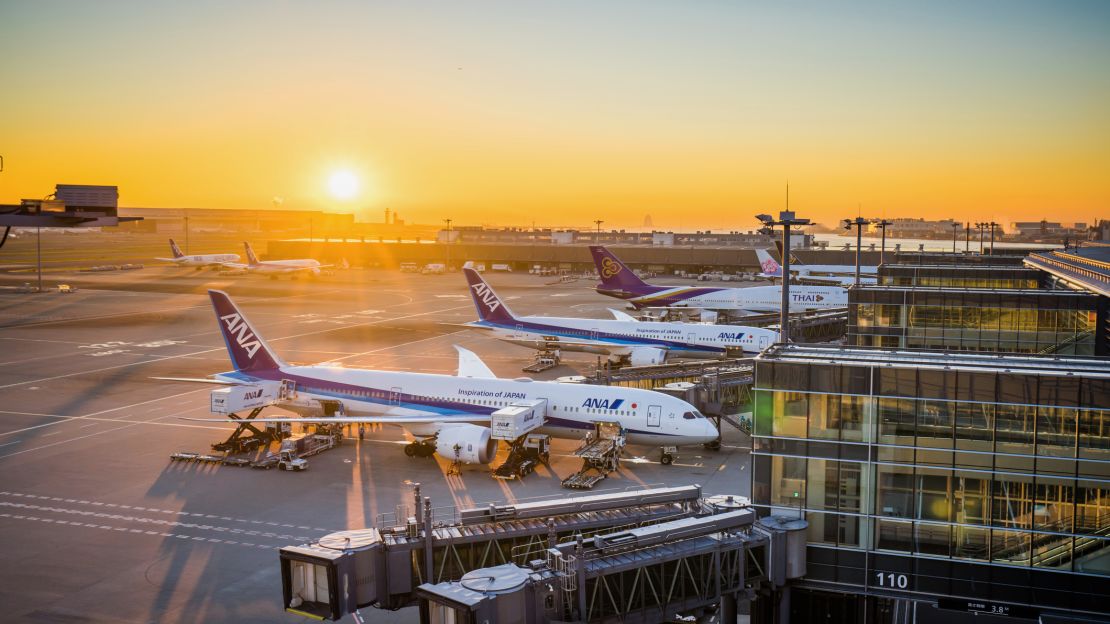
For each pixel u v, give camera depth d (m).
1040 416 35.09
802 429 38.41
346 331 142.38
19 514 55.12
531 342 115.00
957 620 41.19
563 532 38.69
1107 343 73.56
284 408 74.56
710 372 83.88
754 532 37.38
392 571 35.97
